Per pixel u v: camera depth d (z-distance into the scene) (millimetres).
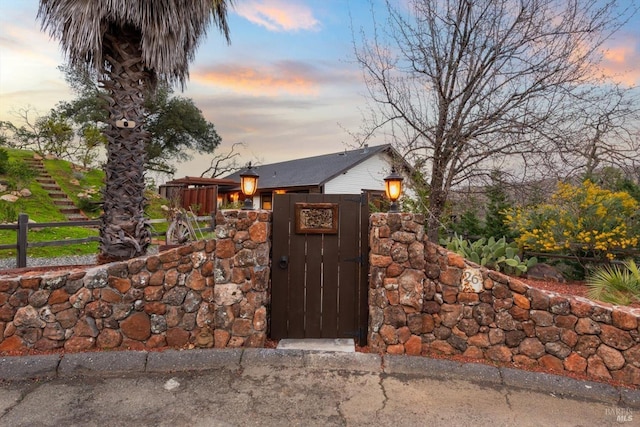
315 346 3309
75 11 4191
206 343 3166
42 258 6879
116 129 4602
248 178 3488
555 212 5492
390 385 2729
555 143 4867
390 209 3359
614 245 5016
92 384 2658
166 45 4602
